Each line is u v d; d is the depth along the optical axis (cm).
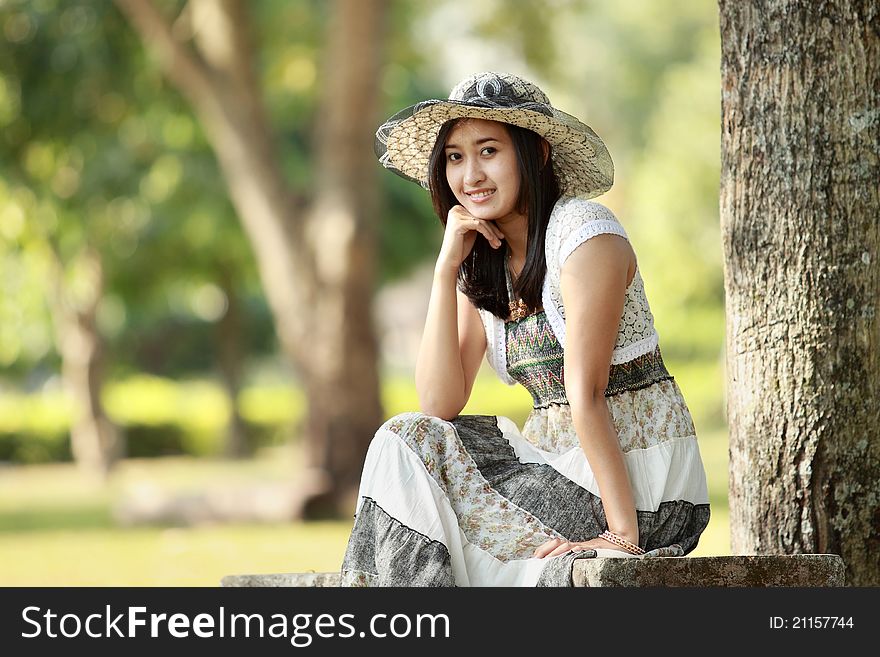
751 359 873
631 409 744
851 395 844
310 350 3259
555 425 764
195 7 3222
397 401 7000
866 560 845
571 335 711
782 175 859
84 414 5272
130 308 5247
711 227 5419
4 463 6738
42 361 6328
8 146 3831
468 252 786
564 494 722
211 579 1838
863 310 844
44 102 3641
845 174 845
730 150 888
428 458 705
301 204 3322
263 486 3164
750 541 876
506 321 785
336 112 3170
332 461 3228
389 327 10744
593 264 711
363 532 697
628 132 6372
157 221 4497
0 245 4850
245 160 3281
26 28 3541
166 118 3984
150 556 2255
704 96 5422
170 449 6950
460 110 754
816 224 848
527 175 750
